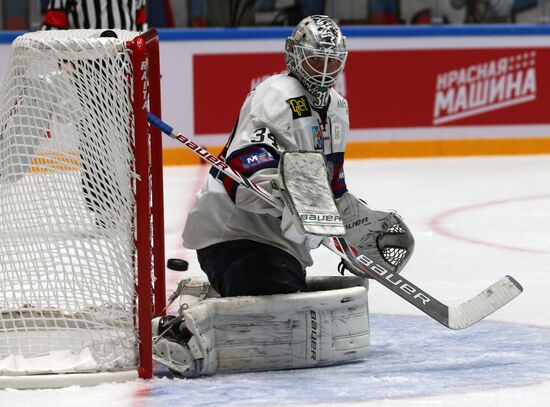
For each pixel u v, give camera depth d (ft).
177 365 22.62
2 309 23.17
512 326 28.09
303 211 22.26
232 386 21.84
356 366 23.81
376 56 72.49
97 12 45.14
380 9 76.28
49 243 22.88
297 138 24.36
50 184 22.79
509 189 58.95
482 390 21.42
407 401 20.58
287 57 24.79
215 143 70.95
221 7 74.64
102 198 22.57
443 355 24.85
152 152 26.53
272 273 23.88
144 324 22.24
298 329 23.30
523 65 74.38
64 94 22.62
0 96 23.45
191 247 25.53
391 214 26.91
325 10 75.82
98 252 22.74
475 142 74.38
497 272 36.52
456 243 42.65
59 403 20.52
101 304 22.86
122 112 22.31
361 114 72.79
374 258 27.37
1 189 23.02
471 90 74.02
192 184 61.16
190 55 70.23
